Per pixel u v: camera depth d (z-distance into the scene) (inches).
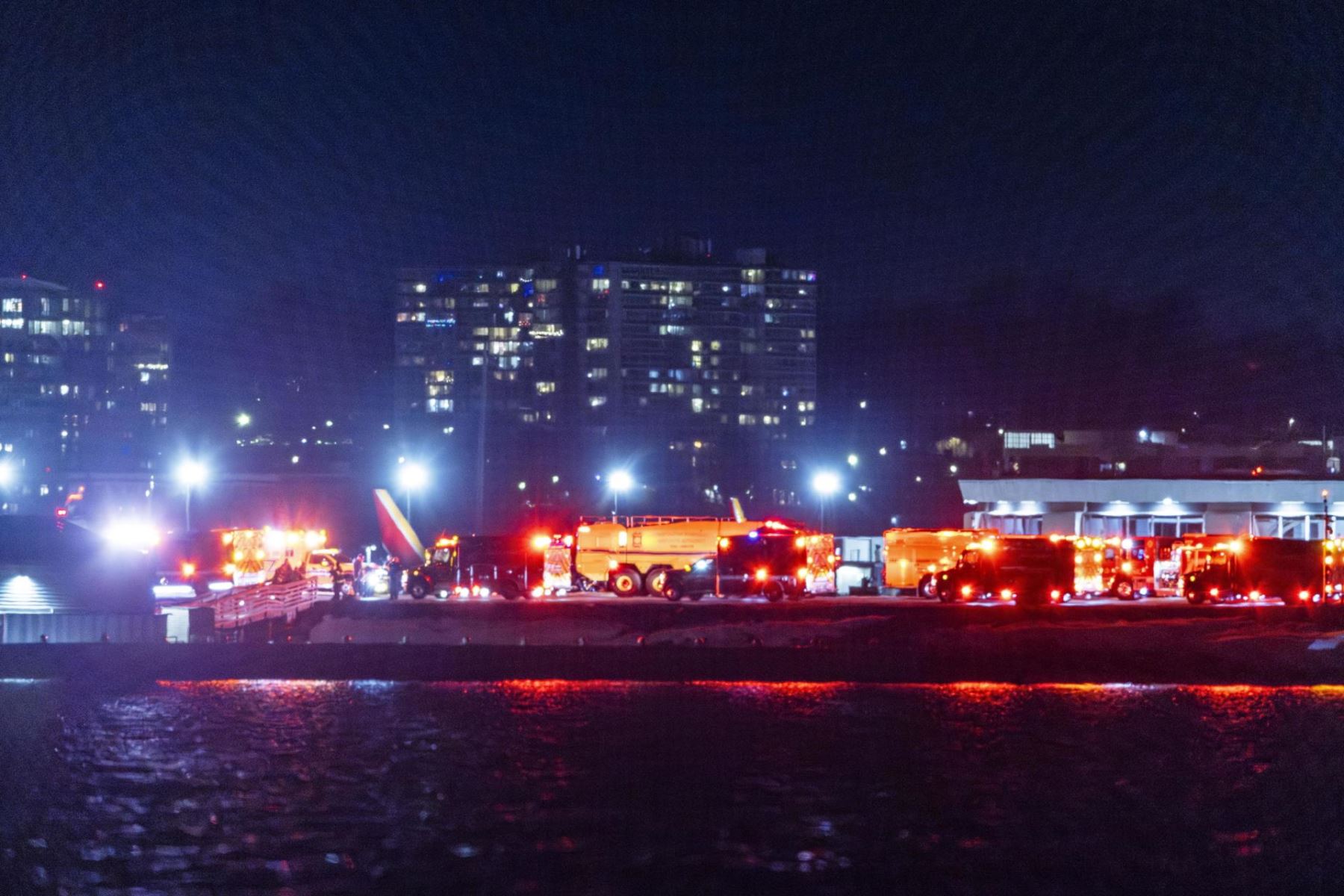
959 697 1795.0
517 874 972.6
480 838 1065.5
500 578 2618.1
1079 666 1975.9
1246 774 1301.7
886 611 2316.7
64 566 2070.6
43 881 955.3
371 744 1432.1
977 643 1996.8
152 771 1294.3
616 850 1032.2
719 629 2207.2
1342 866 1000.9
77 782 1251.8
